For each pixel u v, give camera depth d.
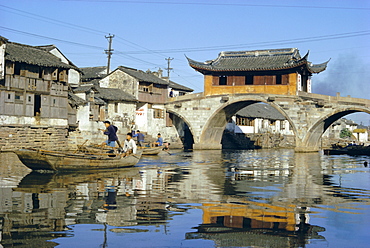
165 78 57.97
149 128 48.53
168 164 24.02
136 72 50.69
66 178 15.95
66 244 7.45
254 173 19.69
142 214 9.75
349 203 11.59
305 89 45.91
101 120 41.44
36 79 32.97
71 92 39.12
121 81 48.38
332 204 11.38
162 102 50.56
